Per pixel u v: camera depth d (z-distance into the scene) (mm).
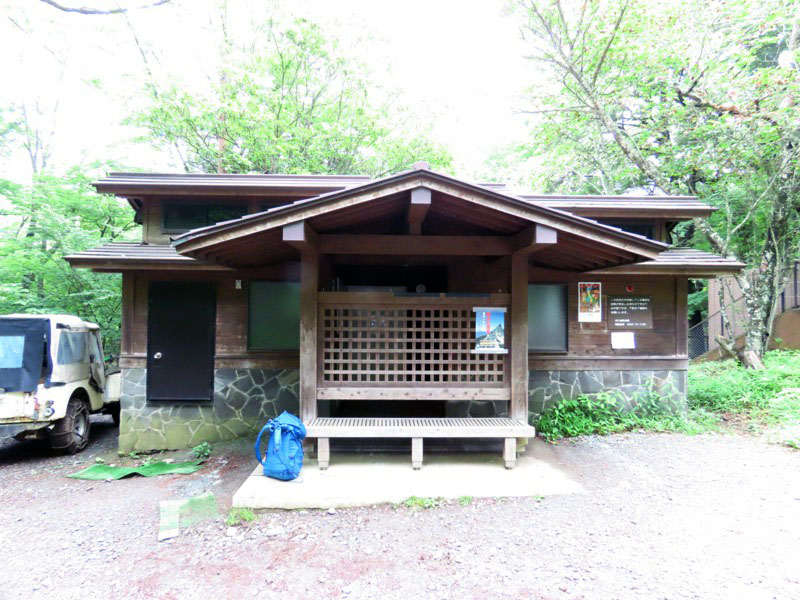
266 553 2836
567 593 2316
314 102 11188
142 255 5281
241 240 3742
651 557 2611
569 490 3578
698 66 7352
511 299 4270
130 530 3336
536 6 7875
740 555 2596
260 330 5676
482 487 3600
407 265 5941
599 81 8508
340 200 3510
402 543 2891
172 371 5621
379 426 3961
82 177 9477
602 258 4406
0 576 2748
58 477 4871
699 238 9461
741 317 9086
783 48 8828
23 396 5305
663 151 8055
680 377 5762
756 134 6789
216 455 5176
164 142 10414
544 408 5672
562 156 11312
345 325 4785
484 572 2543
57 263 8500
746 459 4203
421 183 3480
